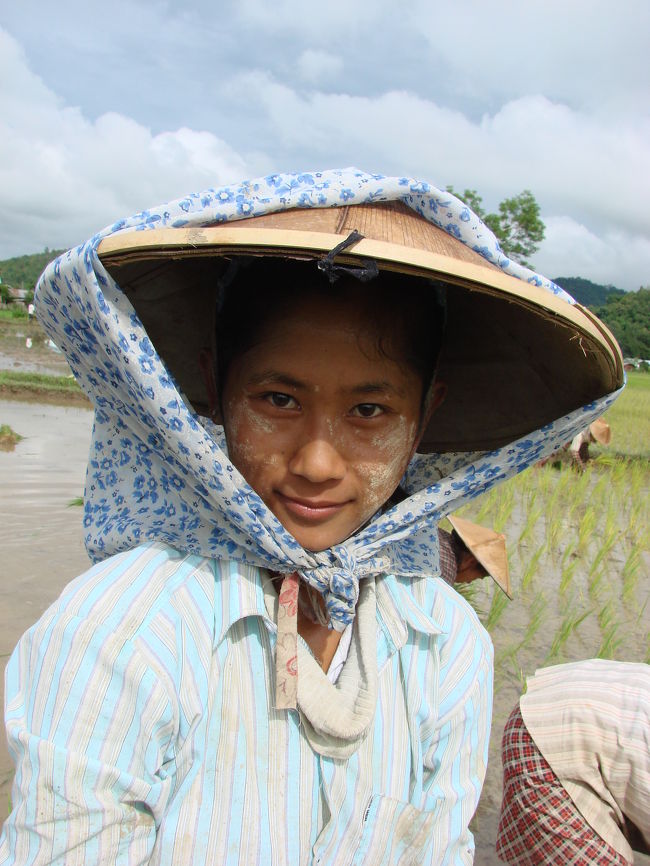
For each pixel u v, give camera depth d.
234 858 1.03
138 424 1.14
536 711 1.98
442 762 1.27
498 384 1.52
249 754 1.09
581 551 6.92
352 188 1.05
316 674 1.14
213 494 1.05
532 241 28.81
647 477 11.12
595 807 1.87
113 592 1.04
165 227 0.98
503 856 2.03
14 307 70.44
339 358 1.08
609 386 1.27
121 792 0.94
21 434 11.76
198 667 1.07
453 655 1.33
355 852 1.10
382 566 1.24
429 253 0.89
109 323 0.96
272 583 1.21
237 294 1.16
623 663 2.02
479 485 1.27
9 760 3.13
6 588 4.95
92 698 0.95
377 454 1.14
